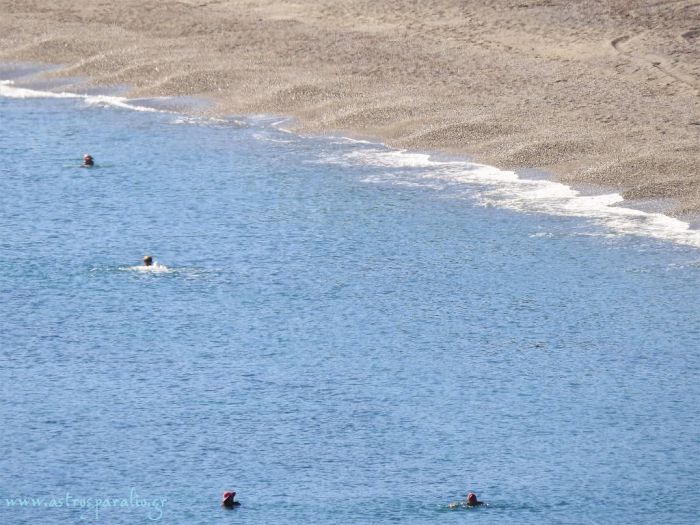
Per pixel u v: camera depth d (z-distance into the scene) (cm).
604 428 11812
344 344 13538
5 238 16512
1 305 14425
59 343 13525
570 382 12719
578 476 10975
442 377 12800
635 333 13862
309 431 11706
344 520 10319
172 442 11500
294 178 19162
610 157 19062
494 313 14375
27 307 14388
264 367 12988
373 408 12138
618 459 11275
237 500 10606
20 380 12669
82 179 19012
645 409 12169
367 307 14512
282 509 10469
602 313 14362
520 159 19400
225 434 11638
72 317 14162
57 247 16238
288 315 14288
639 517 10406
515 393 12469
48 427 11731
